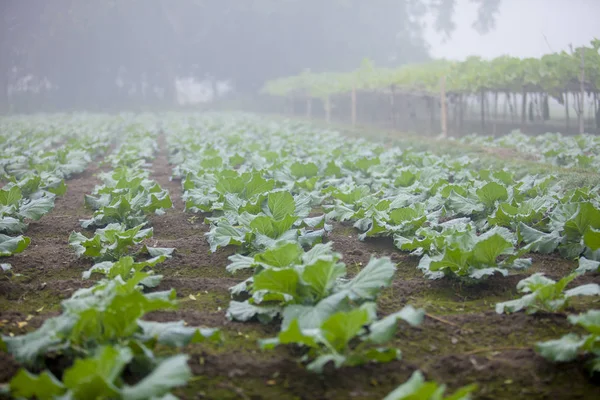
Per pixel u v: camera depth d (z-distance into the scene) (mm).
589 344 3998
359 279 4711
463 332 4762
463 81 21969
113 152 17781
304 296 4652
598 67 17141
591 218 6527
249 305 5020
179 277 6441
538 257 6738
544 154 14000
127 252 6938
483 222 7977
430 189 9469
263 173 11453
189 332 4152
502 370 4113
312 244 6785
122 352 3480
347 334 3975
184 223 8922
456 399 3154
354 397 3816
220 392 3875
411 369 4133
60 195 10977
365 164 11906
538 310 4996
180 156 15273
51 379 3238
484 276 5793
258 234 6625
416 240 6492
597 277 5957
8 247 6438
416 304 5449
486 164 12945
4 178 12109
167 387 3201
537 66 18859
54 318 4094
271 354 4379
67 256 7070
